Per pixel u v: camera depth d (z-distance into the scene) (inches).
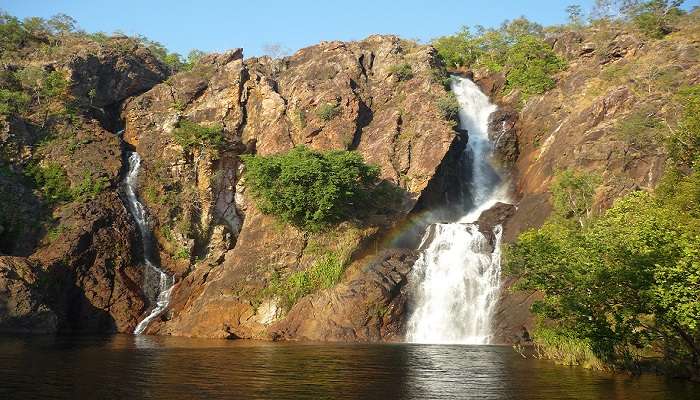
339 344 1565.0
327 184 1916.8
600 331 925.8
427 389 802.8
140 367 985.5
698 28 2486.5
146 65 2714.1
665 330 930.7
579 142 2058.3
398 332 1752.0
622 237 925.2
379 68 2620.6
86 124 2337.6
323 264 1877.5
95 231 2022.6
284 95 2524.6
